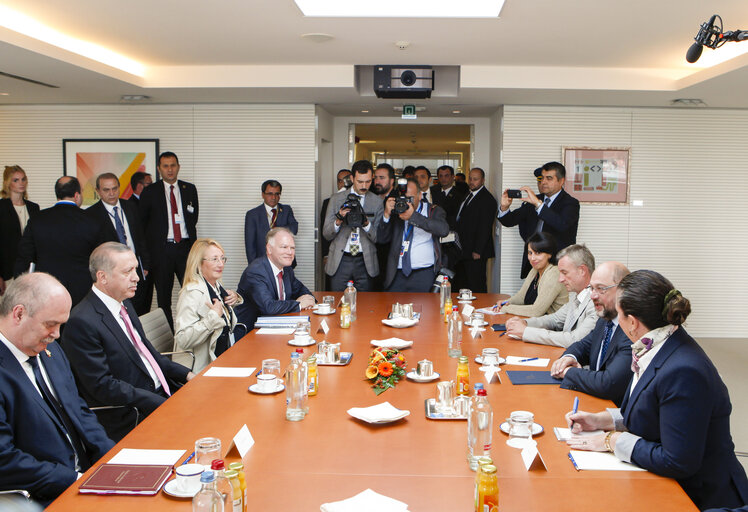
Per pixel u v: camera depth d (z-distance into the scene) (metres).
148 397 2.89
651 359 2.05
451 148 14.40
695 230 7.27
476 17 4.35
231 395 2.58
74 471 2.15
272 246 4.39
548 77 6.11
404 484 1.78
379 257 6.89
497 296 5.31
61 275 4.96
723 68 5.17
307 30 4.76
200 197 7.29
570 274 3.43
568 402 2.49
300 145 7.21
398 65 5.96
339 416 2.34
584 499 1.70
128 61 5.92
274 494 1.71
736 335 7.34
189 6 4.18
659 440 2.01
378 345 3.39
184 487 1.71
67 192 5.03
